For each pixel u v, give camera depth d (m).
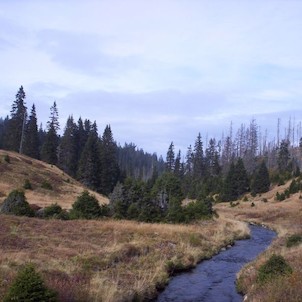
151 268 21.59
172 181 55.81
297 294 13.21
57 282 14.17
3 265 16.25
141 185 46.00
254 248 33.75
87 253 20.98
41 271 16.27
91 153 83.19
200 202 48.62
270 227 54.44
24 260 17.78
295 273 15.07
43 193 56.88
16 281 11.48
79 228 28.45
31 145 89.50
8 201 35.50
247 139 139.62
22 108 88.12
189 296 18.89
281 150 111.50
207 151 132.50
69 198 58.25
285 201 74.00
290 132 147.88
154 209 40.22
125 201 40.62
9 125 89.00
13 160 69.06
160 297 18.53
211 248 30.72
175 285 20.75
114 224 31.22
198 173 122.12
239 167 93.69
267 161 129.00
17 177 60.59
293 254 21.69
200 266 25.59
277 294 13.53
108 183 86.69
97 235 26.62
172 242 28.38
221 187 97.94
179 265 23.86
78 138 102.19
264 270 17.64
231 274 23.69
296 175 93.50
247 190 93.38
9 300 11.03
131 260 22.14
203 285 20.95
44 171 69.25
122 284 17.62
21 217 30.92
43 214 35.84
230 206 81.12
